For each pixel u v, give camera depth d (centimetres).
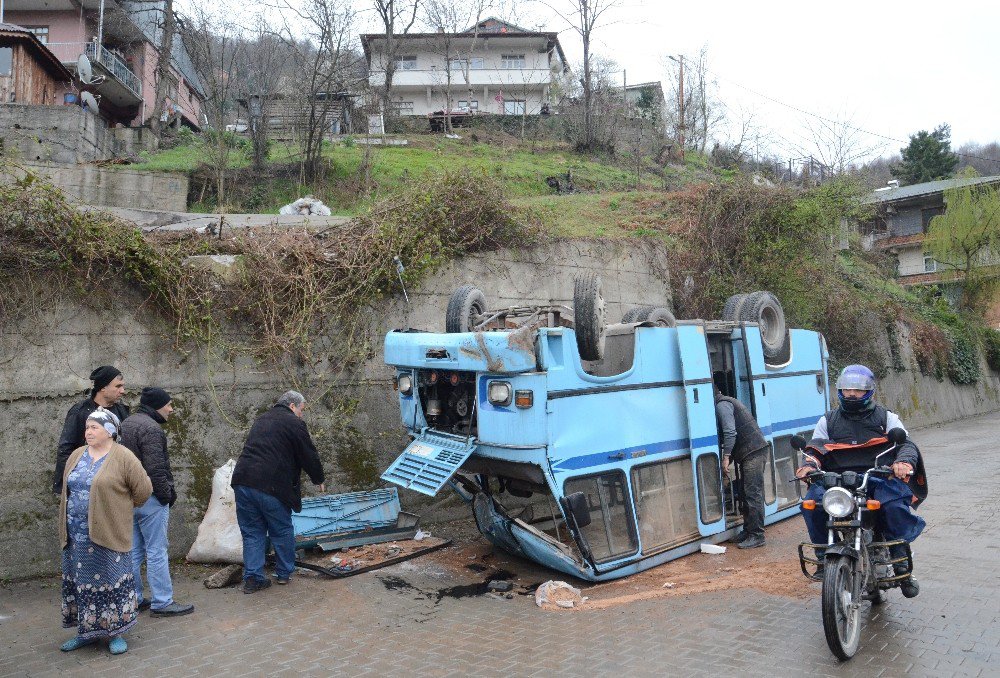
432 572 665
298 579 646
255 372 793
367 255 874
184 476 731
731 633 500
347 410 842
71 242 692
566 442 593
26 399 670
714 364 806
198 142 2561
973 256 2892
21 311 674
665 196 1656
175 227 1073
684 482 705
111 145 2266
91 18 3105
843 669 436
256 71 2811
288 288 824
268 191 1970
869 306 1966
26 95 2327
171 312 752
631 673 440
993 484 1031
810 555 687
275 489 614
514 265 1046
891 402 1950
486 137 3136
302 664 464
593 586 615
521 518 776
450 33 3938
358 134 2761
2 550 643
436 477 598
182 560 707
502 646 489
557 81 4050
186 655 480
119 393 590
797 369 885
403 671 452
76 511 482
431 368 657
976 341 2770
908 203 3994
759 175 1738
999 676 421
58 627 535
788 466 845
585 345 634
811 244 1611
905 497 488
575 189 2298
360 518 750
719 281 1405
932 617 519
